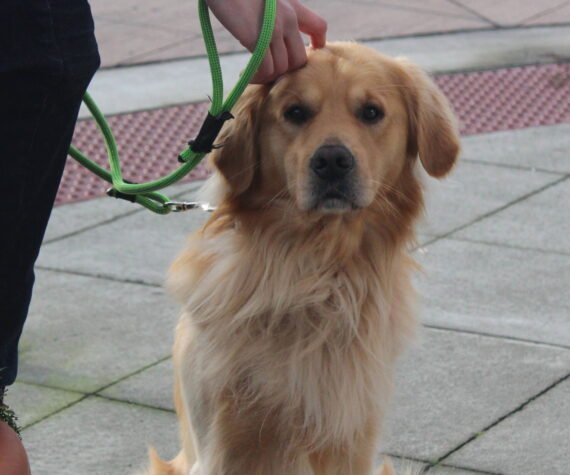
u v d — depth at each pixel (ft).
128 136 35.63
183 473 18.06
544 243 28.25
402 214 16.81
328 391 16.29
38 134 12.23
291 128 15.62
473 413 20.08
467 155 34.60
